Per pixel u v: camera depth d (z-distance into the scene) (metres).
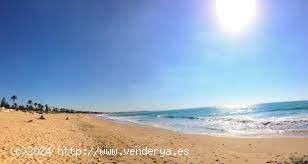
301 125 22.09
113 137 17.34
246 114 55.22
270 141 14.17
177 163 9.54
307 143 12.73
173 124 33.56
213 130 23.06
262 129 21.45
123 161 9.89
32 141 13.96
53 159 10.01
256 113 55.78
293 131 18.38
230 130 22.34
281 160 9.34
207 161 9.79
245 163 9.23
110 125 31.44
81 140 15.35
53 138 15.66
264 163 9.05
